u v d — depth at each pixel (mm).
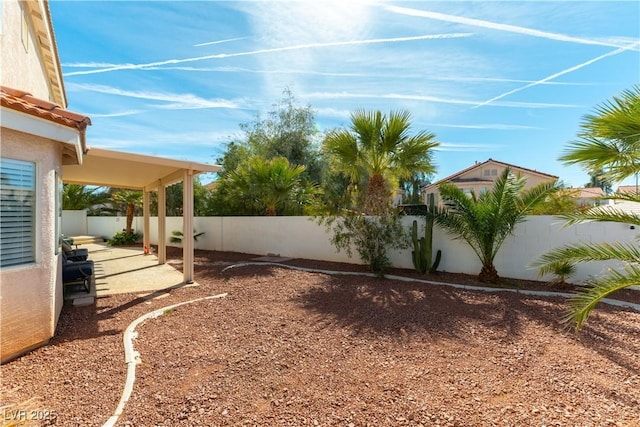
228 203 18016
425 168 10672
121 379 3875
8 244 4250
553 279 8797
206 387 3736
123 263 13375
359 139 10797
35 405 3271
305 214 15750
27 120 4188
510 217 8781
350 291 8383
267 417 3178
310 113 22109
